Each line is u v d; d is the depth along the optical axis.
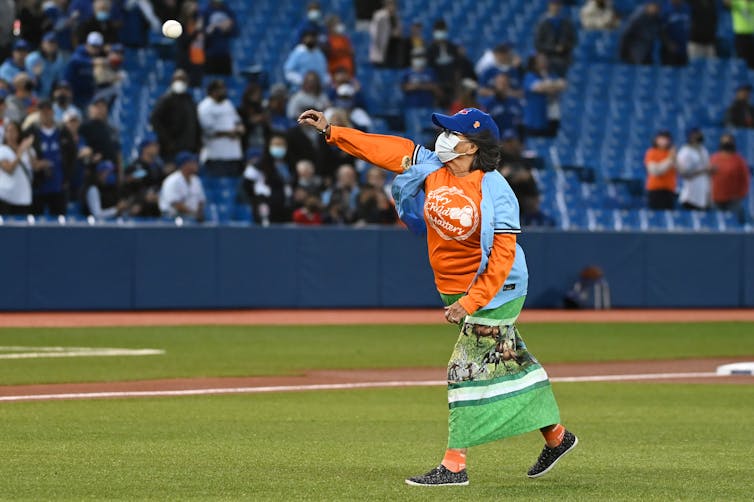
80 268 59.47
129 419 27.73
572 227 72.69
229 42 70.81
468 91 68.50
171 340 48.62
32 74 62.47
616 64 83.12
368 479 19.80
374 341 49.50
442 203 18.45
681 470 21.14
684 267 68.62
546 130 76.06
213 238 61.50
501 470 21.19
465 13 84.06
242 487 18.91
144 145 61.34
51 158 58.62
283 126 64.38
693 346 48.97
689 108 82.75
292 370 39.34
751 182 78.12
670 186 71.88
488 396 18.56
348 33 79.69
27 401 30.86
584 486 19.28
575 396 33.47
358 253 64.00
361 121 66.81
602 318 62.09
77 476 19.91
